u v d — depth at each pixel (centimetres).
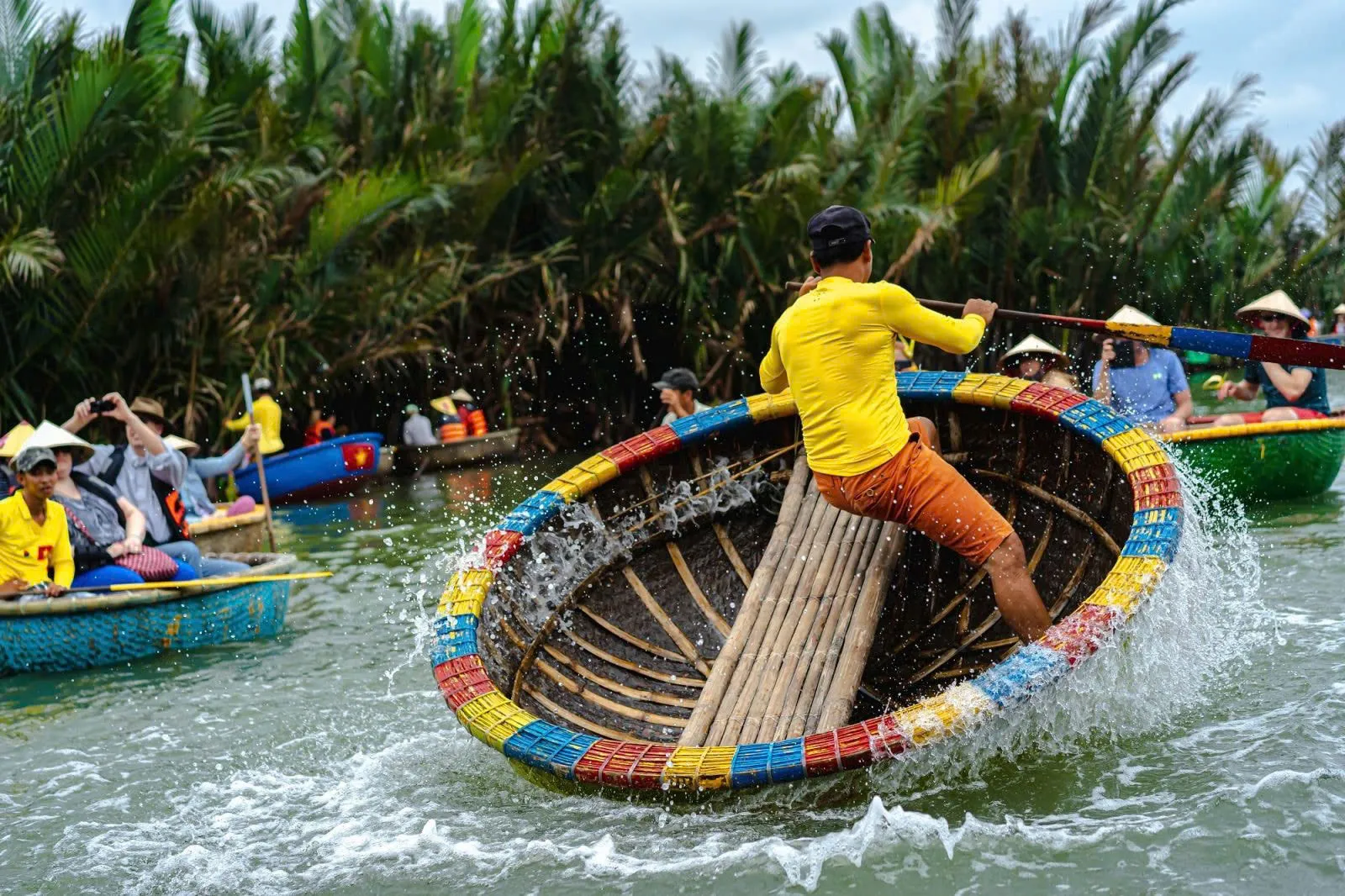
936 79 1891
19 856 394
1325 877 317
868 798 366
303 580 820
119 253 1223
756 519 545
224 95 1458
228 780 454
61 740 508
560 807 398
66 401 1317
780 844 353
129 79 1211
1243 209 2322
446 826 392
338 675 584
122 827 414
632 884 340
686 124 1773
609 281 1777
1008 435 506
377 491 1357
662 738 450
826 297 403
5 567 627
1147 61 1909
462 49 1780
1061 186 1988
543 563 491
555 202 1797
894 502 399
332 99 1672
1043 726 362
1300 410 831
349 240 1480
